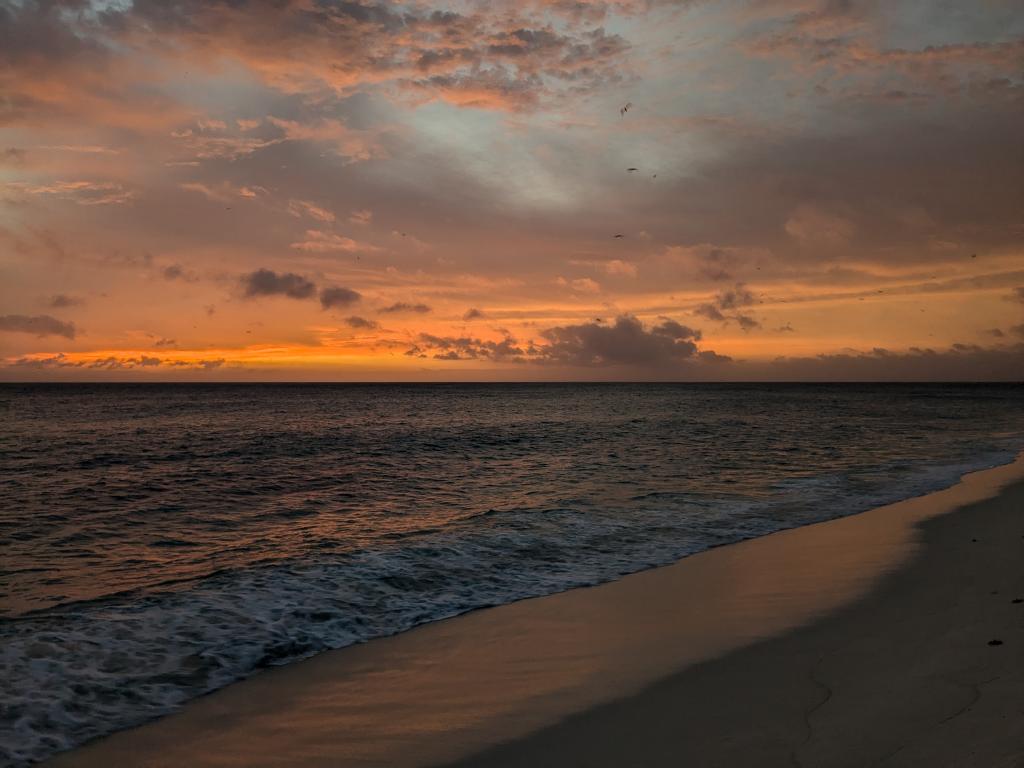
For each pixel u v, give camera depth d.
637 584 9.93
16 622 7.98
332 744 5.32
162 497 18.23
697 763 4.64
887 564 10.33
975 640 6.60
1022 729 4.53
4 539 13.14
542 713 5.73
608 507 15.98
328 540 12.74
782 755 4.63
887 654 6.47
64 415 59.44
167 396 116.06
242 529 14.03
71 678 6.50
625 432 40.38
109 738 5.48
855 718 5.09
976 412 63.88
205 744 5.38
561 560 11.34
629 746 5.01
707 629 7.76
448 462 25.89
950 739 4.55
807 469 22.89
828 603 8.50
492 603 9.12
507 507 16.06
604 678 6.43
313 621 8.30
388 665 7.01
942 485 18.88
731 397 118.38
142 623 8.04
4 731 5.50
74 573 10.49
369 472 23.11
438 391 168.25
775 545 12.19
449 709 5.91
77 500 17.80
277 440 35.78
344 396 120.62
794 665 6.43
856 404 85.69
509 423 49.88
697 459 25.95
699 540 12.70
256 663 7.06
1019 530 12.21
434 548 11.94
